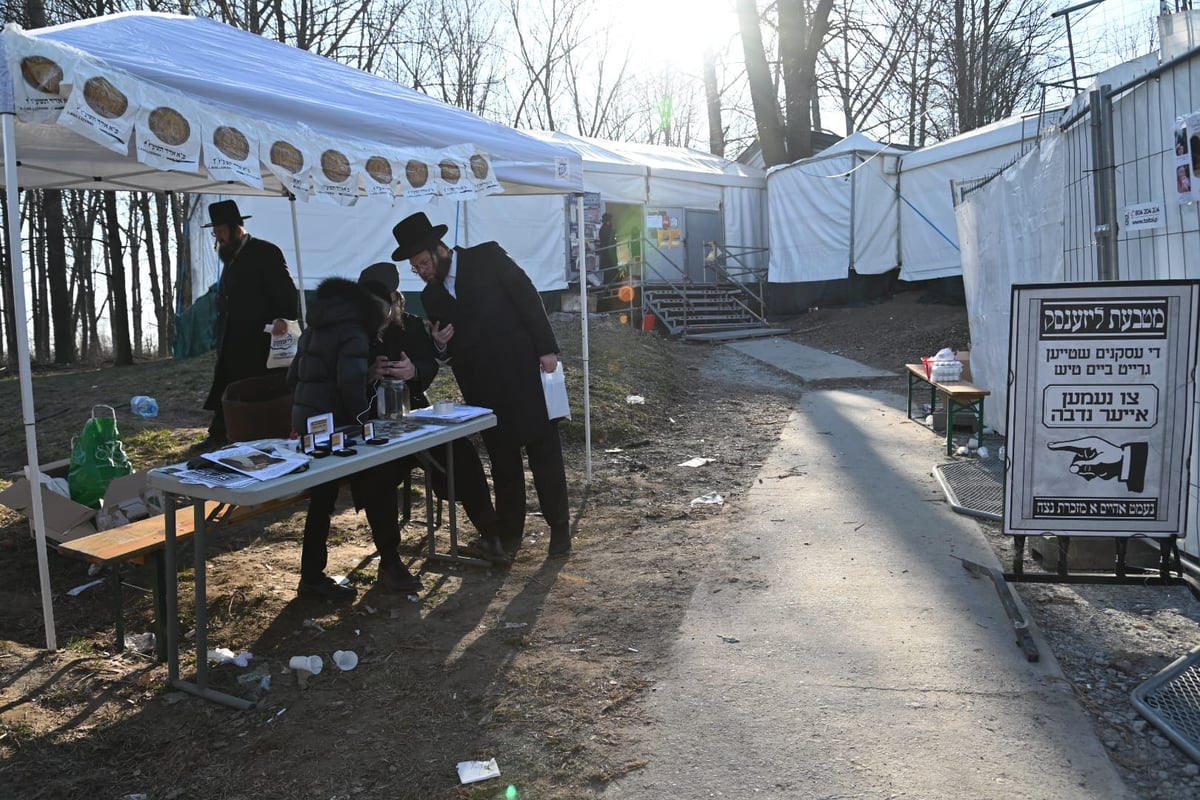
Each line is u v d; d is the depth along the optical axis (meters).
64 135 4.74
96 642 3.84
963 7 24.53
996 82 25.39
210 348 13.57
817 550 4.80
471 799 2.66
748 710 3.09
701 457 7.52
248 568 4.72
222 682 3.49
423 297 4.83
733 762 2.78
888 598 4.04
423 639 3.86
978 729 2.88
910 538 4.93
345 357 3.99
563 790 2.68
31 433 3.59
